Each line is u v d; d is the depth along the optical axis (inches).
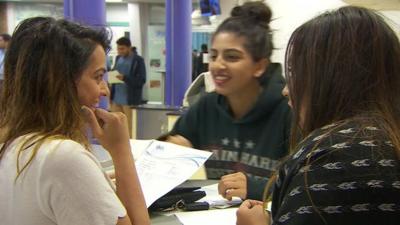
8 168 32.8
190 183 55.7
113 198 33.3
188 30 217.8
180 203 48.1
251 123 56.5
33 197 31.9
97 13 112.6
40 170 31.6
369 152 24.7
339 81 27.2
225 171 58.2
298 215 24.4
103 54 37.4
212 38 56.9
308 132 28.4
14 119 34.7
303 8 160.4
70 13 111.2
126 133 39.6
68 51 34.8
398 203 24.0
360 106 27.0
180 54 216.8
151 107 166.9
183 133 61.9
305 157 25.5
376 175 24.2
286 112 53.2
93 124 37.7
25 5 400.8
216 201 49.9
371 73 27.1
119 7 420.2
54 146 32.2
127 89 245.1
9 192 32.4
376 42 27.3
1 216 32.7
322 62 27.7
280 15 168.4
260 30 55.1
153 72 389.7
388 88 27.4
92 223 31.9
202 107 61.6
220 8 249.8
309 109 28.4
